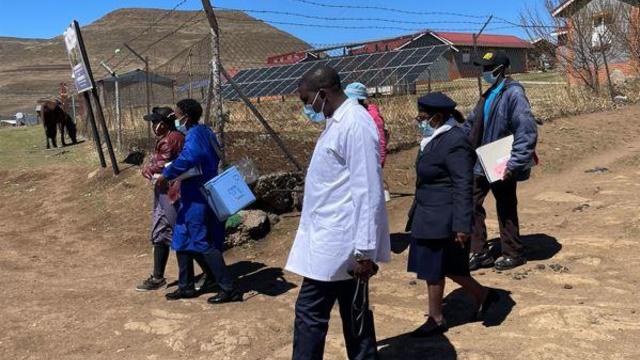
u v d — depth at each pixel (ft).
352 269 11.71
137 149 39.93
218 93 26.86
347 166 11.48
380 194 11.38
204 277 21.48
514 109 18.80
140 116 49.26
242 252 25.21
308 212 12.01
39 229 30.96
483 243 20.70
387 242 11.93
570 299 17.13
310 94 11.74
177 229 19.74
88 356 15.98
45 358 15.97
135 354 15.90
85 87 36.86
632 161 34.42
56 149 51.13
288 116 50.72
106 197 33.42
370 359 12.41
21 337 17.20
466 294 18.48
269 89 71.82
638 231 22.17
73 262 25.66
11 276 23.65
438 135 14.74
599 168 33.55
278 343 16.07
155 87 49.47
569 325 15.25
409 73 63.57
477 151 19.07
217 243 19.63
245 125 47.80
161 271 21.40
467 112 50.98
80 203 33.68
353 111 11.51
